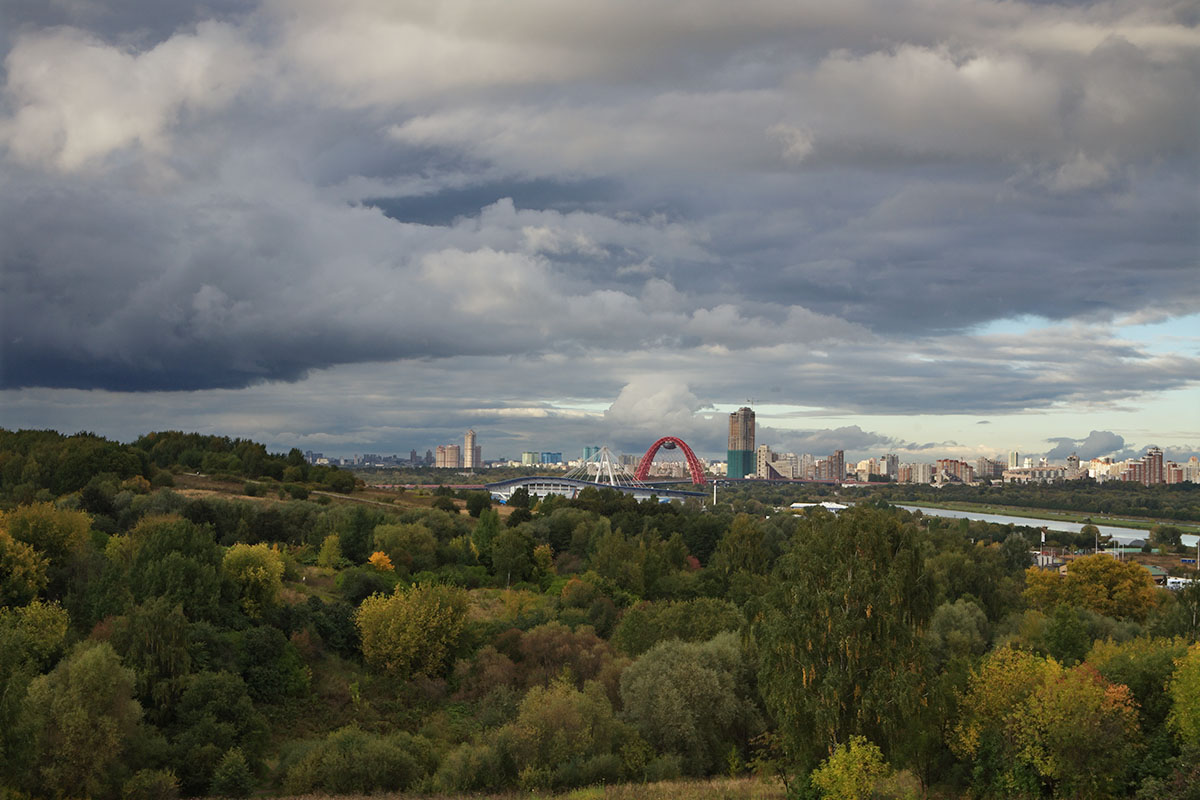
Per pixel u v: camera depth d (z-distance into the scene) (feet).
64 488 503.61
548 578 480.64
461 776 204.23
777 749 186.19
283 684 280.72
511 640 329.52
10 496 452.35
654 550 467.52
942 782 164.66
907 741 144.87
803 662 144.97
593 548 526.16
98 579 305.12
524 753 207.62
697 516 639.76
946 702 148.15
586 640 330.75
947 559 415.64
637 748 213.05
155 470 600.39
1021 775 147.64
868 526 150.61
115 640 247.70
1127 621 332.80
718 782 188.65
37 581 296.71
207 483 618.44
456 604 335.88
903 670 138.62
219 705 236.43
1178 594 292.40
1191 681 145.18
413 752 225.97
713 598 370.32
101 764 192.95
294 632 313.32
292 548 447.42
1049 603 388.78
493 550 467.93
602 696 230.89
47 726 188.96
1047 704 144.36
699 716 224.74
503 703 273.75
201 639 270.05
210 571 301.63
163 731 229.86
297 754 231.50
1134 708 152.66
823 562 150.82
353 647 325.42
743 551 448.65
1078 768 143.23
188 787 214.07
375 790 207.62
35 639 242.37
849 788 128.67
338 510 496.23
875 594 143.64
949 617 307.99
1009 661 158.71
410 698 297.33
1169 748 146.72
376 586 377.91
